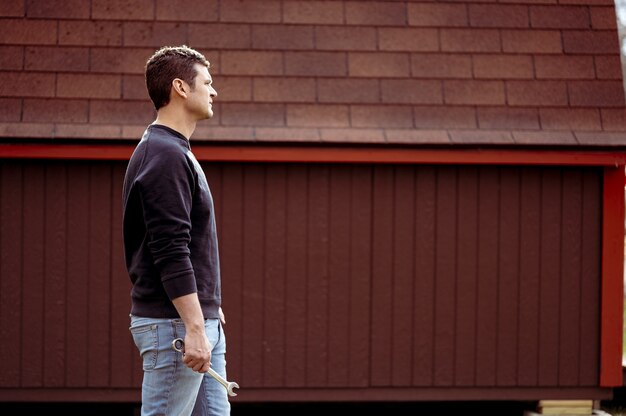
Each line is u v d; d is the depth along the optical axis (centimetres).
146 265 374
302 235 732
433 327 743
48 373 721
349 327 737
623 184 752
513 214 746
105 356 724
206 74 398
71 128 697
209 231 384
